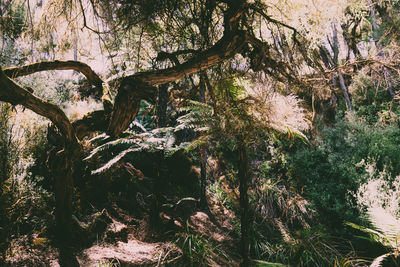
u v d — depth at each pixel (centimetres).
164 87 486
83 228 358
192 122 411
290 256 485
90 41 293
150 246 401
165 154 422
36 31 259
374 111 755
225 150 773
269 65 288
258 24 324
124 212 460
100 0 239
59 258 306
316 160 684
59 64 294
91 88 655
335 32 682
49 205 376
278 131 401
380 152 628
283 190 646
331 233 573
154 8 245
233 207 629
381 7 696
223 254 441
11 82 246
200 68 245
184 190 630
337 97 714
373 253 491
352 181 609
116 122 241
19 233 316
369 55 353
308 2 344
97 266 314
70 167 319
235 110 349
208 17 262
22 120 384
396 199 522
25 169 333
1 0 209
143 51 337
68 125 298
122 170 526
